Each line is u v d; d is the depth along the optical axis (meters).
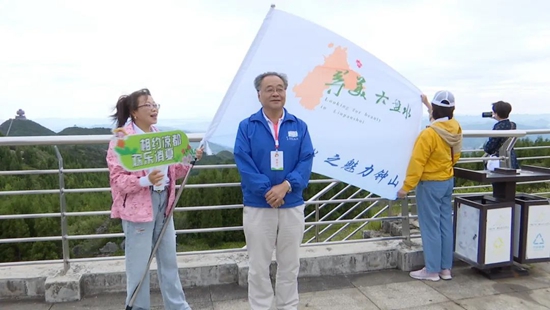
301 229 2.63
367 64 3.36
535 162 8.22
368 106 3.37
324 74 3.25
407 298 3.15
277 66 3.13
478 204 3.39
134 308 2.58
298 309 2.97
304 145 2.60
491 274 3.49
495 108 5.14
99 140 2.98
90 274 3.16
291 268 2.68
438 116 3.38
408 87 3.51
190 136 3.18
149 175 2.32
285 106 3.20
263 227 2.55
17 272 3.19
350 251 3.68
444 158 3.35
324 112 3.28
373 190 3.45
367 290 3.29
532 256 3.53
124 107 2.45
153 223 2.51
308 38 3.16
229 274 3.38
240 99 3.03
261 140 2.51
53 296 3.03
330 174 3.34
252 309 2.68
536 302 3.07
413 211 4.91
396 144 3.46
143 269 2.50
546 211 3.53
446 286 3.36
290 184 2.48
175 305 2.69
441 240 3.45
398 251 3.73
